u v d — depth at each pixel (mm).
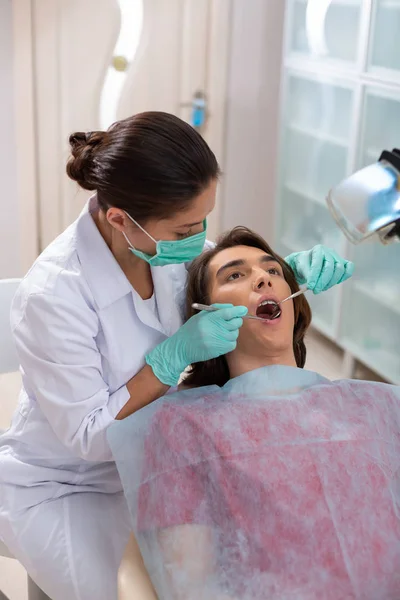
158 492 1297
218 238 1639
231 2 3512
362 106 3051
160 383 1407
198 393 1431
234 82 3666
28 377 1437
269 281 1479
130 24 3438
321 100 3383
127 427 1355
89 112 3506
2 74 3295
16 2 3182
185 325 1417
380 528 1240
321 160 3422
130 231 1331
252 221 3973
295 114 3623
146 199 1248
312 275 1588
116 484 1528
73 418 1370
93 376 1374
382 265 3107
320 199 3439
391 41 2887
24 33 3244
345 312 3320
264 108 3754
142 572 1239
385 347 3125
